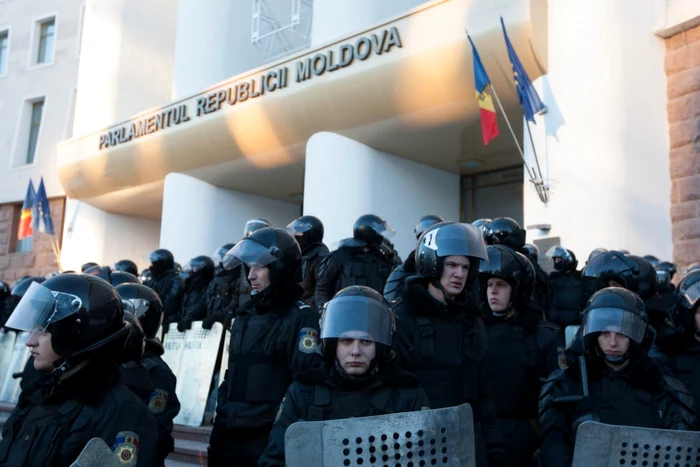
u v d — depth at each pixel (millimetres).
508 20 10258
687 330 4102
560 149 10016
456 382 3365
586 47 9945
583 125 9828
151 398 3887
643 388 3273
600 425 2633
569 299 7410
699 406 3945
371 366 2900
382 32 12195
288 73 14016
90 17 21875
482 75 10180
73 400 2578
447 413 2443
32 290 2684
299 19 16531
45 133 23500
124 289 4176
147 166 18031
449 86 11445
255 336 3994
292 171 16266
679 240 9375
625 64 9648
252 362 3973
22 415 2660
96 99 21016
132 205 20578
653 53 9836
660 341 4195
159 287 9008
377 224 6945
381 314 2932
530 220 10336
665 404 3268
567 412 3338
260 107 14555
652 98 9703
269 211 18891
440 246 3461
